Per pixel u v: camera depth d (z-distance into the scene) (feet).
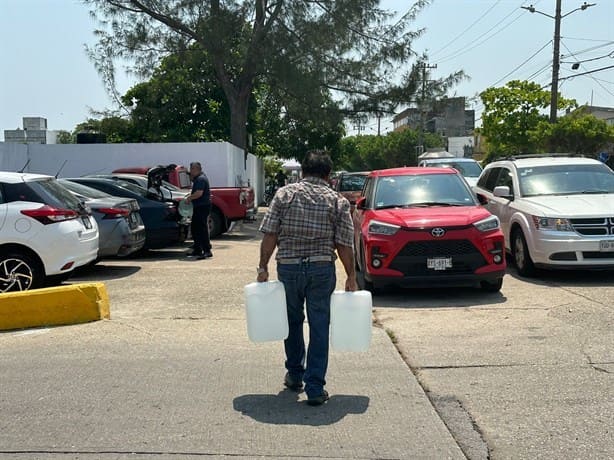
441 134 269.44
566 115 145.48
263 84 87.92
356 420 15.55
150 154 70.69
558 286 30.99
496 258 28.40
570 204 32.58
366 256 28.84
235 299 29.25
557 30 110.83
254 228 66.69
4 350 21.29
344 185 70.85
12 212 28.84
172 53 77.71
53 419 15.67
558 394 16.97
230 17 71.41
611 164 126.41
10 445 14.30
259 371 19.06
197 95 107.76
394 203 31.53
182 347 21.50
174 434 14.83
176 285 32.73
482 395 17.04
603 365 19.03
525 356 20.06
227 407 16.38
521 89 149.79
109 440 14.53
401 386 17.71
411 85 76.33
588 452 13.78
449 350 20.89
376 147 234.79
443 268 27.96
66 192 31.78
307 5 73.05
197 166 42.37
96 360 20.10
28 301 24.06
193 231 42.65
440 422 15.39
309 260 16.33
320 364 16.42
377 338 22.31
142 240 38.58
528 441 14.34
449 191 32.12
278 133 118.62
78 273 36.70
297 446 14.19
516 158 40.42
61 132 122.93
